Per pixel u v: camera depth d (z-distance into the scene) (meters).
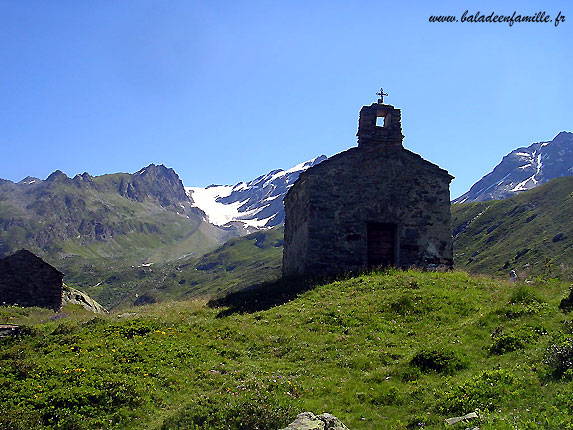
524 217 152.00
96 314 27.28
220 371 16.64
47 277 44.25
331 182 29.98
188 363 17.28
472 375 13.84
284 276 31.22
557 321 16.28
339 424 10.75
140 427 13.31
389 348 17.53
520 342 15.07
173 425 12.41
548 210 148.75
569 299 17.88
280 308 22.67
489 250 140.12
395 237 30.50
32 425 13.11
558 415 10.21
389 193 30.53
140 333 20.67
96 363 17.14
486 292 22.81
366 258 29.56
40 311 38.00
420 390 13.74
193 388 15.48
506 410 11.27
